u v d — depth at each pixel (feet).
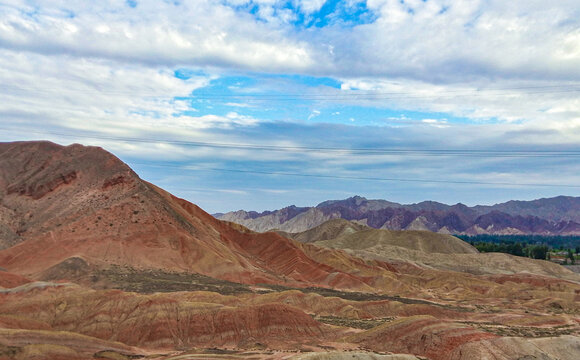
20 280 345.31
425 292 553.23
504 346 236.02
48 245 438.40
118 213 493.77
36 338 219.61
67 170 555.28
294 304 372.99
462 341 242.37
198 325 274.16
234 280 463.42
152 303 282.56
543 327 341.62
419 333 258.78
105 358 221.87
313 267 590.55
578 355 255.50
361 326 319.47
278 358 209.97
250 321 280.72
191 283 398.01
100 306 284.82
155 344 260.83
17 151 590.55
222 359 211.61
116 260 435.12
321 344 266.36
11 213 502.79
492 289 586.04
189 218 579.07
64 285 318.24
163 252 466.70
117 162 575.38
